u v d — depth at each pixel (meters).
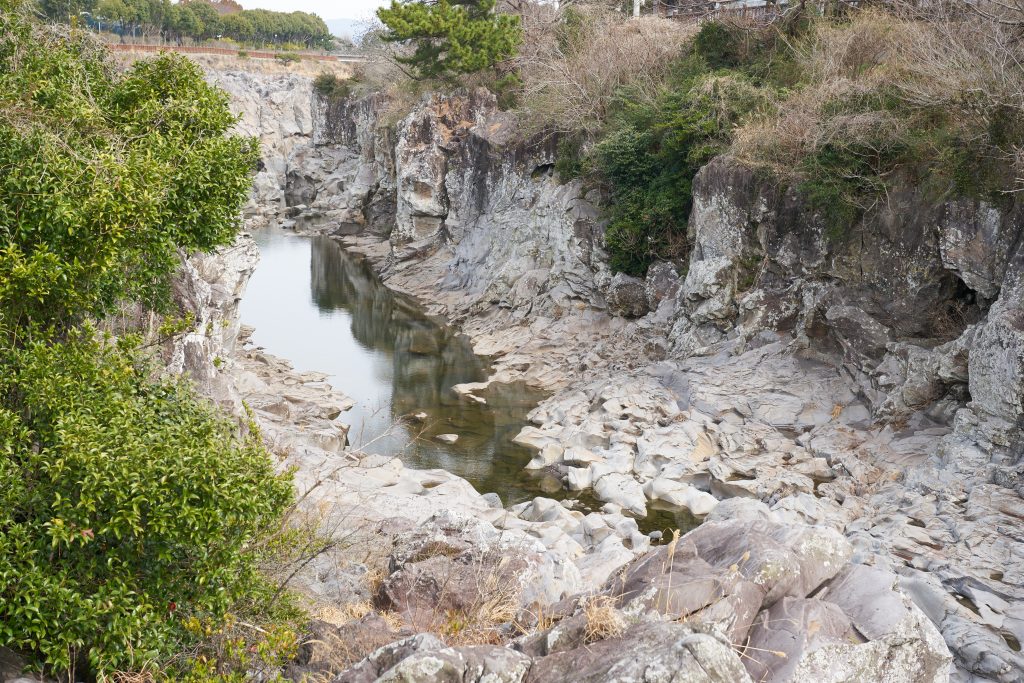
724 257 27.47
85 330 9.20
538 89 39.44
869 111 23.91
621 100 34.78
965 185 21.33
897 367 22.45
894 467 19.95
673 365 26.77
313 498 15.52
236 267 25.11
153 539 7.94
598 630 7.02
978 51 22.66
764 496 19.62
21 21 11.72
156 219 10.06
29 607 7.33
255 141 12.38
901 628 6.86
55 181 9.30
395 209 58.09
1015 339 18.23
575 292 34.00
